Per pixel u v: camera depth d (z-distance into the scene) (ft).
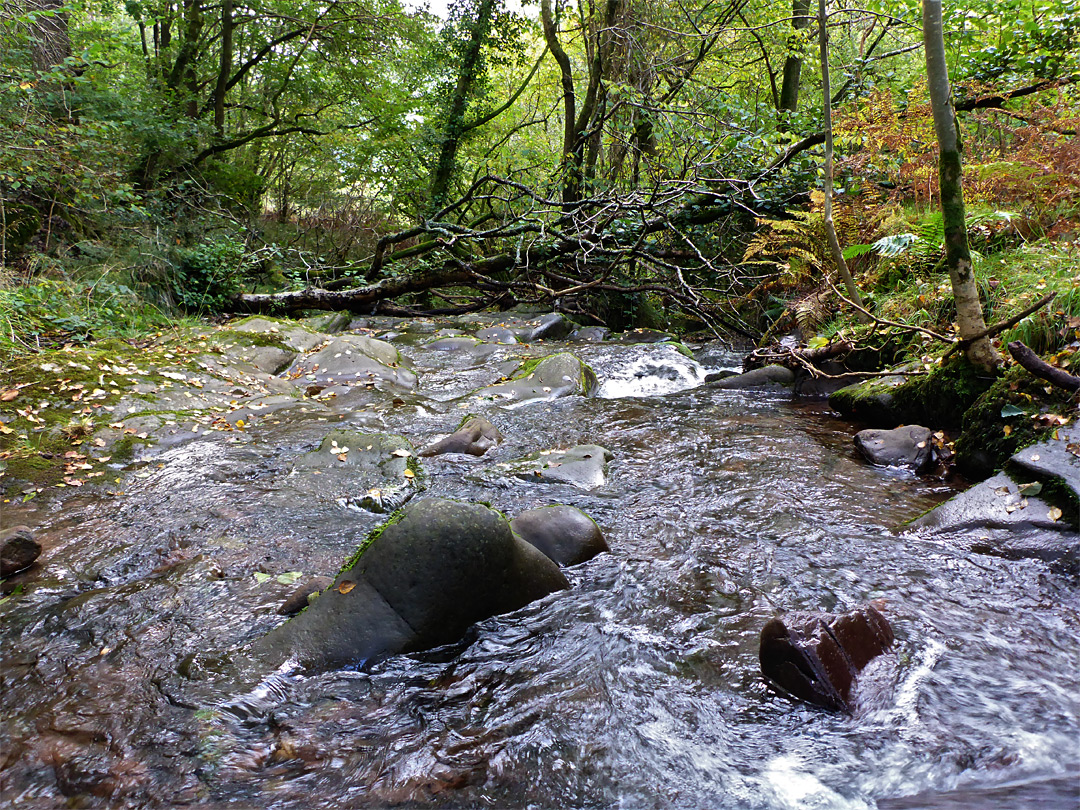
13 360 18.38
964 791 5.64
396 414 18.62
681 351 26.84
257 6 50.85
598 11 45.60
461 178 60.34
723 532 11.07
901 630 8.07
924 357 17.43
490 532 8.50
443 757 6.39
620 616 8.68
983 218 18.33
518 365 24.17
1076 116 20.15
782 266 25.98
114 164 31.14
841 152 28.17
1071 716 6.54
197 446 15.52
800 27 41.19
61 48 34.35
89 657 7.97
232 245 35.32
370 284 38.65
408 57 55.01
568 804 5.82
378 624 8.00
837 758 6.19
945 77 12.10
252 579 9.76
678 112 36.81
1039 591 8.78
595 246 31.35
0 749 6.51
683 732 6.63
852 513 11.61
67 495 12.88
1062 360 12.99
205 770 6.24
